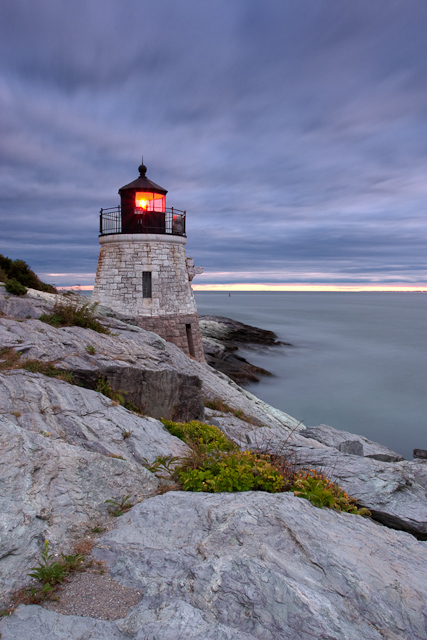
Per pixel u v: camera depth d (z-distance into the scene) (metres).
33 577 4.20
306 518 5.57
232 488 6.61
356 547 5.08
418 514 8.13
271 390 35.09
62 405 7.88
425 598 4.27
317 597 3.95
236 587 4.04
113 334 13.13
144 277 23.95
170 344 17.53
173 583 4.19
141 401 10.78
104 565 4.54
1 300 12.69
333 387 36.38
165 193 24.48
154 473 6.93
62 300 14.69
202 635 3.45
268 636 3.57
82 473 5.93
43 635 3.45
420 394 34.34
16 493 5.08
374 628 3.81
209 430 9.94
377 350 56.59
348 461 9.99
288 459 9.85
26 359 9.20
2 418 6.52
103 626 3.63
